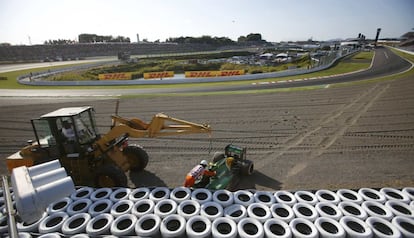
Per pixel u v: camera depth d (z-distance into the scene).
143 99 16.77
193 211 3.34
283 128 9.55
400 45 89.75
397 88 14.27
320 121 10.05
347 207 3.27
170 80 25.31
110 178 5.18
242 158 6.09
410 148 7.11
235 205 3.34
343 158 6.74
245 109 12.62
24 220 1.60
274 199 3.45
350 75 20.78
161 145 8.55
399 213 3.04
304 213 3.19
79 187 4.02
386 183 5.39
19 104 16.86
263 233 2.82
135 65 46.72
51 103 16.69
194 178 4.67
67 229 2.98
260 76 24.39
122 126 5.46
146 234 2.88
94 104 15.80
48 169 2.00
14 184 1.68
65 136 5.25
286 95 14.97
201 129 5.42
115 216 3.23
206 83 23.62
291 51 70.88
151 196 3.62
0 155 8.45
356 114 10.55
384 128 8.77
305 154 7.17
